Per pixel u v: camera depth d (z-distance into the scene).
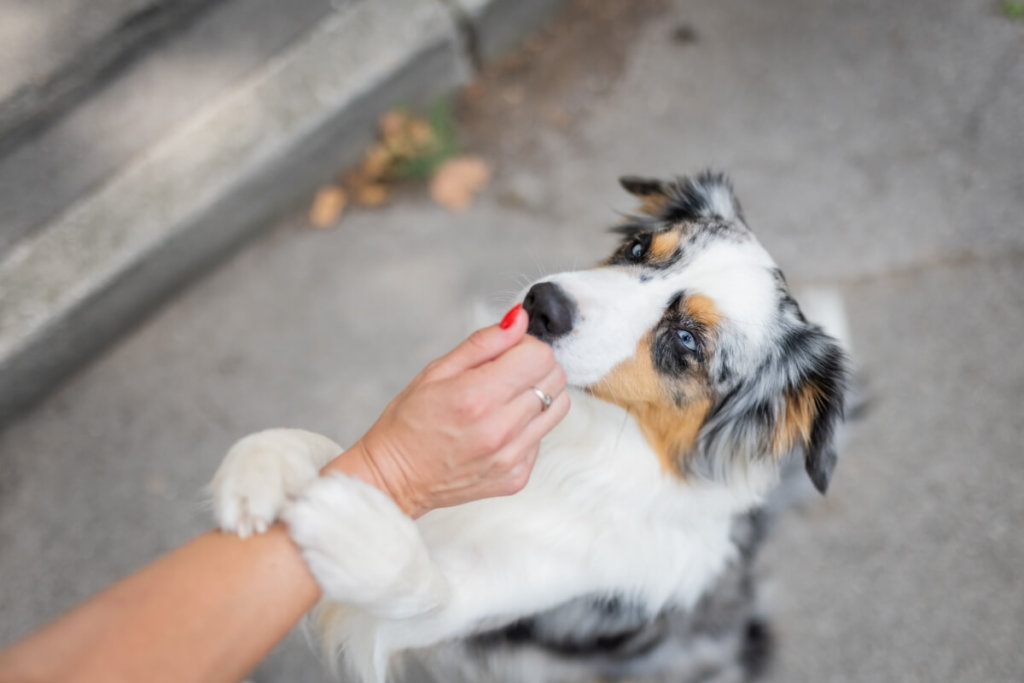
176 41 3.30
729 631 2.32
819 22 3.90
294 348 3.09
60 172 3.05
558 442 1.98
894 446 2.94
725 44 3.85
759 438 2.06
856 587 2.75
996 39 3.79
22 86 3.11
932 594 2.73
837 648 2.66
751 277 2.02
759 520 2.37
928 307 3.20
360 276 3.25
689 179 2.47
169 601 1.01
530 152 3.57
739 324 1.99
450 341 3.13
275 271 3.25
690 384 1.96
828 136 3.61
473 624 1.81
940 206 3.41
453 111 3.66
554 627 2.03
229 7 3.40
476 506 1.93
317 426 2.95
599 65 3.79
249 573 1.10
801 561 2.78
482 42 3.68
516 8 3.71
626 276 2.01
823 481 1.95
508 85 3.73
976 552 2.79
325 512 1.16
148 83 3.23
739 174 3.53
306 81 3.29
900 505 2.86
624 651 2.16
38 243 2.91
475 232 3.38
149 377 3.00
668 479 2.01
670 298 1.96
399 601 1.35
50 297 2.83
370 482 1.24
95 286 2.88
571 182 3.50
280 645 2.59
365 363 3.07
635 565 1.97
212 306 3.16
